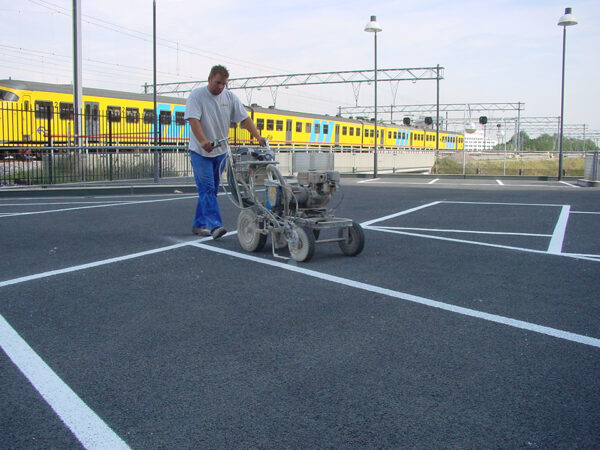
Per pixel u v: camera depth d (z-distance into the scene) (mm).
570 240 6484
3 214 8656
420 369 2766
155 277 4598
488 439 2119
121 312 3664
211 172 6395
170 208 9672
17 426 2215
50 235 6668
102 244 6078
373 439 2119
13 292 4133
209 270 4855
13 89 18703
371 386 2574
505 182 19141
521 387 2564
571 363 2842
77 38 15391
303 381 2627
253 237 5598
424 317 3576
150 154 16234
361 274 4723
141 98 22766
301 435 2148
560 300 3965
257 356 2926
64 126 20031
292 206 5352
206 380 2639
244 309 3732
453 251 5789
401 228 7402
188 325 3412
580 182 17453
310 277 4609
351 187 15766
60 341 3141
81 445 2080
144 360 2875
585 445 2078
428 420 2262
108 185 14477
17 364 2822
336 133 35906
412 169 33625
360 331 3309
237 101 6406
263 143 6105
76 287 4277
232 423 2238
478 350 3014
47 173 14500
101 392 2514
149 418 2279
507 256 5539
